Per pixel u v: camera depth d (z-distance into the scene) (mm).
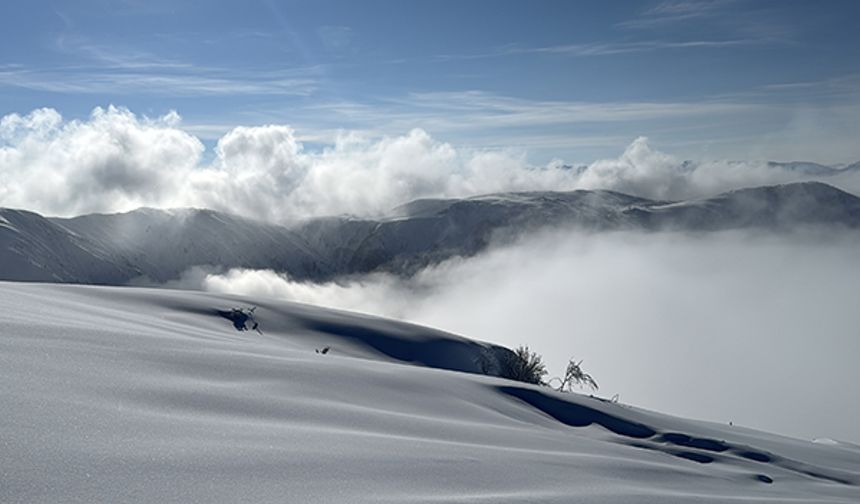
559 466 6340
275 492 4227
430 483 5004
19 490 3625
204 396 6496
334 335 19000
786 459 11000
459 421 8461
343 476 4773
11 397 5078
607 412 12508
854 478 10570
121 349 7648
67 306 12320
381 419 7160
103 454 4328
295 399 7219
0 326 7520
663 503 5500
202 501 3900
